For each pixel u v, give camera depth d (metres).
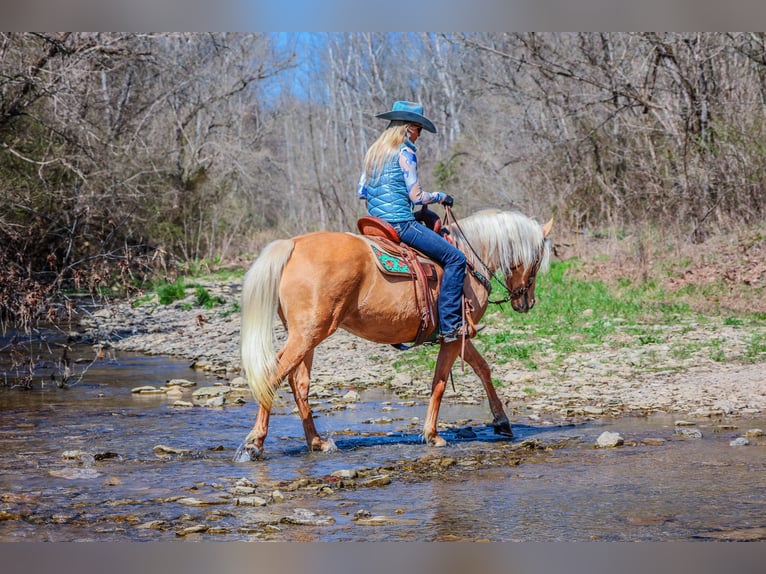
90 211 19.95
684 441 7.77
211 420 8.88
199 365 12.71
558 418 9.00
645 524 5.35
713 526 5.30
